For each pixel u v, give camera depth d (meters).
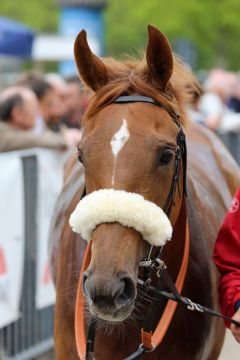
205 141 6.08
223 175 5.87
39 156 6.39
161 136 3.43
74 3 15.81
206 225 4.54
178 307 4.02
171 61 3.66
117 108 3.55
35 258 6.40
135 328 3.88
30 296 6.43
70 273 4.25
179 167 3.68
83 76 3.81
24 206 6.21
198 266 4.23
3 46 10.54
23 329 6.41
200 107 11.22
